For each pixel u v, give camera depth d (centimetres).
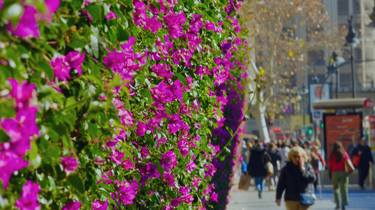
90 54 550
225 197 2202
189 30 994
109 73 577
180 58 962
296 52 8444
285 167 2072
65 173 500
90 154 578
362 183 4600
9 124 404
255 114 7112
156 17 813
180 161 973
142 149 830
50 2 399
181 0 979
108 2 580
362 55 14838
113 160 657
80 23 552
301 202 2047
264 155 4309
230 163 2198
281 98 9244
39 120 468
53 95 471
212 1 1208
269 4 7744
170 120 911
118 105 602
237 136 2186
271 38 7919
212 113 1145
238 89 1791
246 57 1808
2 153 404
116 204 705
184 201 970
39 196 496
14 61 417
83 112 526
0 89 409
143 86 794
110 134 581
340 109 5238
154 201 890
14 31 398
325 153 4709
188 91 992
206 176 1208
